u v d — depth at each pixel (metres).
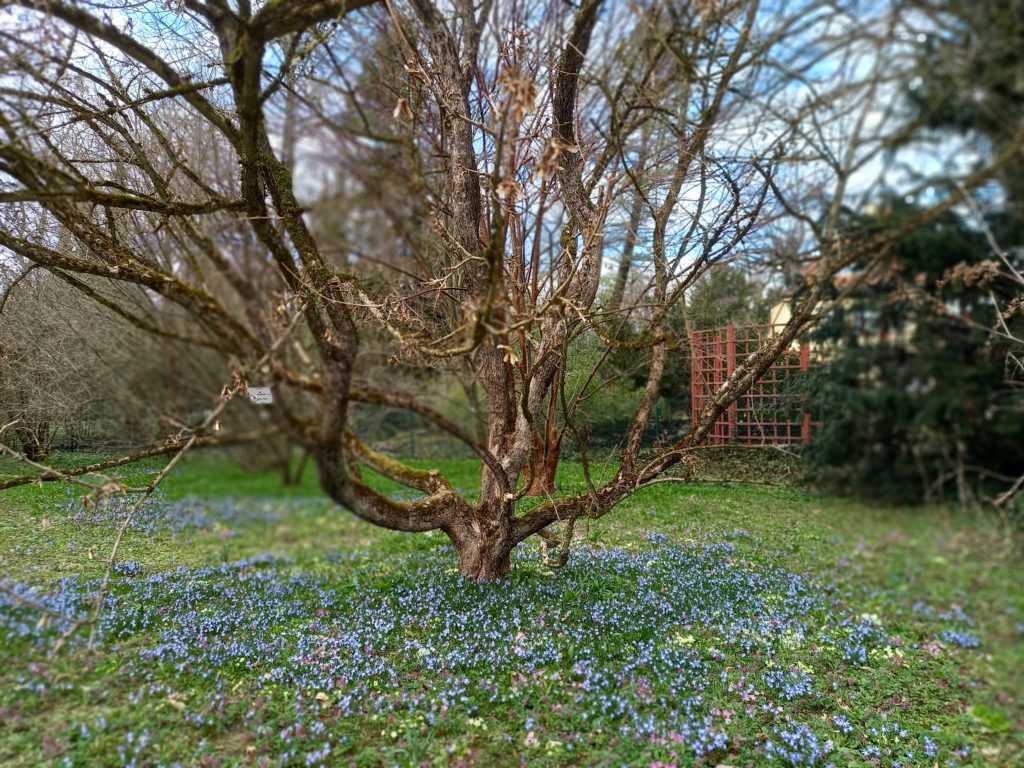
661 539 5.50
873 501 3.24
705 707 3.04
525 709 2.99
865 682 3.20
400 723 2.84
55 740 2.47
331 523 7.11
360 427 9.67
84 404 5.38
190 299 2.83
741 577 4.55
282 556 5.91
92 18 3.14
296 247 3.90
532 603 4.21
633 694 3.07
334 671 3.26
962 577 2.91
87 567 4.74
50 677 2.89
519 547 5.87
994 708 2.82
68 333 5.13
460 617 3.98
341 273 4.04
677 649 3.56
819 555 3.91
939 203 2.52
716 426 5.00
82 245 5.01
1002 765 2.54
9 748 2.43
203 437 2.85
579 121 4.32
